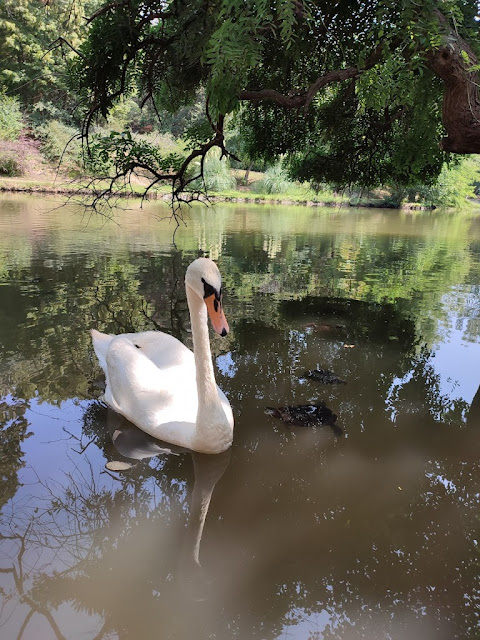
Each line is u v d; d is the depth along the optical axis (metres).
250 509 3.13
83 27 6.58
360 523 3.02
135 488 3.30
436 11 4.30
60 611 2.36
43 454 3.63
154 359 4.67
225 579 2.59
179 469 3.54
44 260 10.41
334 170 10.14
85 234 14.27
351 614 2.39
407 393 4.82
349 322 7.06
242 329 6.64
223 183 36.59
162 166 7.48
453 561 2.73
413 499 3.26
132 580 2.56
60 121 33.31
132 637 2.23
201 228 17.44
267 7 3.97
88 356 5.37
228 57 4.01
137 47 6.25
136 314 7.00
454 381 5.14
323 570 2.65
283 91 8.05
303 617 2.36
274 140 9.73
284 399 4.61
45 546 2.77
